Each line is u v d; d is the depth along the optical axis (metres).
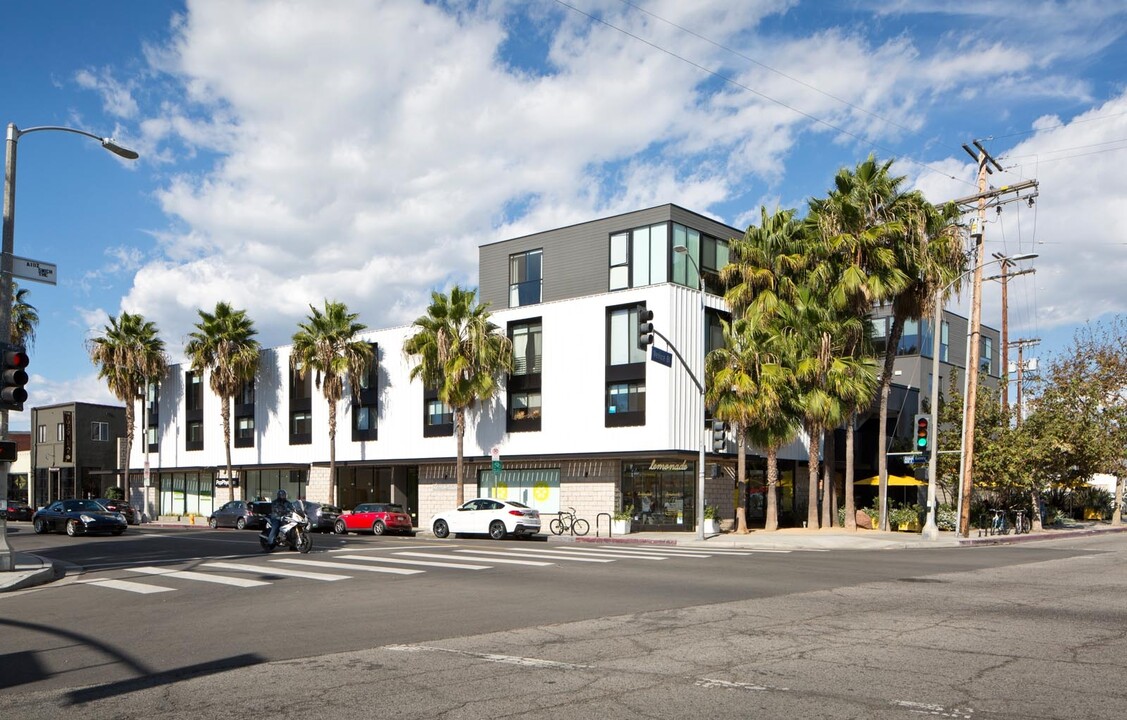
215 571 19.28
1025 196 32.94
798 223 35.09
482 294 45.56
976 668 8.41
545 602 13.63
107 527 35.75
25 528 46.91
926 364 50.53
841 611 12.41
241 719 6.86
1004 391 44.12
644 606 13.11
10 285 18.86
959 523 33.06
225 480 51.53
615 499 36.81
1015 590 14.94
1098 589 15.06
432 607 13.13
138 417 63.72
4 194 19.11
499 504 33.62
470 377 39.09
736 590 15.10
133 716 6.99
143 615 12.70
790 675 8.16
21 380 18.34
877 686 7.70
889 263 32.88
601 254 40.94
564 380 38.31
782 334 34.50
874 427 47.88
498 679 8.10
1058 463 42.59
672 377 35.44
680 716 6.77
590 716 6.80
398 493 48.53
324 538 33.69
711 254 40.50
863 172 34.09
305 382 50.97
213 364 51.78
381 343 46.62
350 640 10.30
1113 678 7.95
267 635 10.73
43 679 8.41
